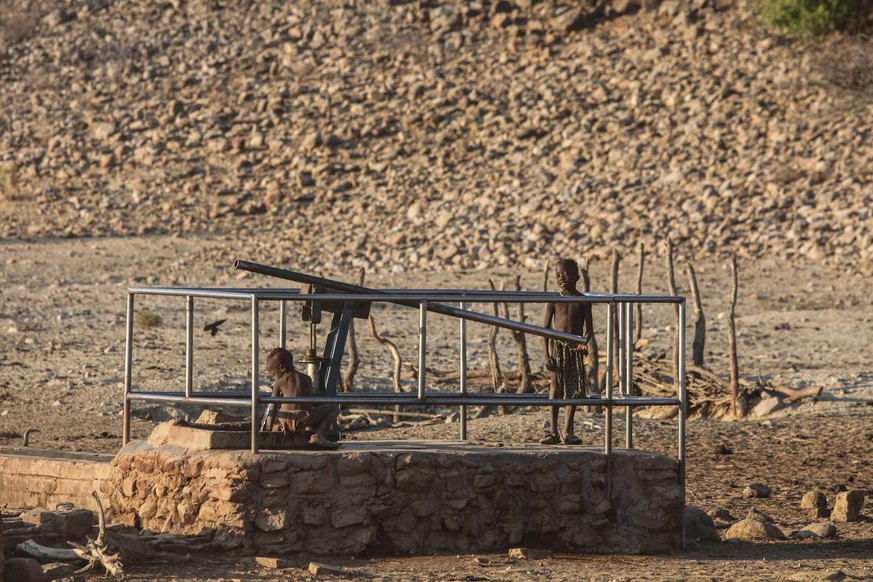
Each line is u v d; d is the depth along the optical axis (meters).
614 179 160.25
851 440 59.91
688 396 70.69
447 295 35.91
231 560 31.34
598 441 58.47
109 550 29.89
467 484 33.75
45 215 172.25
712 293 121.00
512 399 38.03
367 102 196.25
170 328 101.25
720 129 168.62
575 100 184.88
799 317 107.31
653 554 34.47
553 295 37.50
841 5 183.62
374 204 166.62
